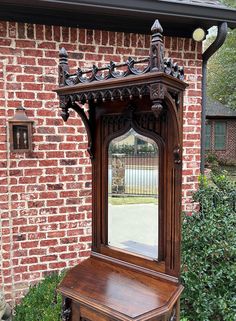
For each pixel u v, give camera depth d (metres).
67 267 2.86
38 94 2.69
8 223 2.67
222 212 2.69
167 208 1.61
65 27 2.71
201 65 3.07
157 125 1.61
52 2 2.33
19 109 2.59
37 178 2.74
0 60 2.58
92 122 1.87
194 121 3.07
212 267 2.50
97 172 1.89
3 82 2.60
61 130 2.77
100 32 2.80
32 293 2.61
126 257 1.79
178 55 2.98
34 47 2.65
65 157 2.80
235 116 15.66
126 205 1.79
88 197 2.89
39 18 2.62
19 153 2.67
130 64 1.41
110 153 1.83
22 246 2.73
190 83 3.04
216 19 2.72
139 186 1.72
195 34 2.89
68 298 1.64
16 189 2.68
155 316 1.36
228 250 2.46
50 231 2.80
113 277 1.68
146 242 1.71
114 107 1.75
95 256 1.92
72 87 1.62
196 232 2.54
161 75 1.26
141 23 2.84
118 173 1.80
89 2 2.38
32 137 2.68
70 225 2.85
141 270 1.71
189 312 2.47
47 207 2.78
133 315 1.33
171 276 1.60
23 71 2.64
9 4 2.40
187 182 3.07
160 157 1.61
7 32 2.57
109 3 2.42
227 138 15.98
